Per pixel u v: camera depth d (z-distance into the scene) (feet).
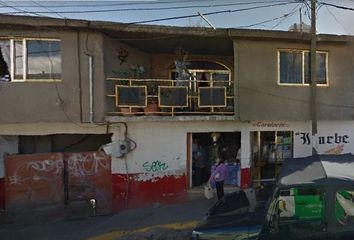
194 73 47.37
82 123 36.11
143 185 38.29
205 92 38.63
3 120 34.35
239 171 40.96
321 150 42.86
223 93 38.78
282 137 42.65
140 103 37.22
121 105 36.68
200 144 42.52
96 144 41.29
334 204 15.89
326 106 41.37
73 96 35.35
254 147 42.09
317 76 41.47
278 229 16.10
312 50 39.32
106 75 36.78
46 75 35.14
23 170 36.24
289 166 18.66
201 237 17.13
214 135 42.60
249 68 38.88
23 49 34.73
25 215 35.86
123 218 34.27
